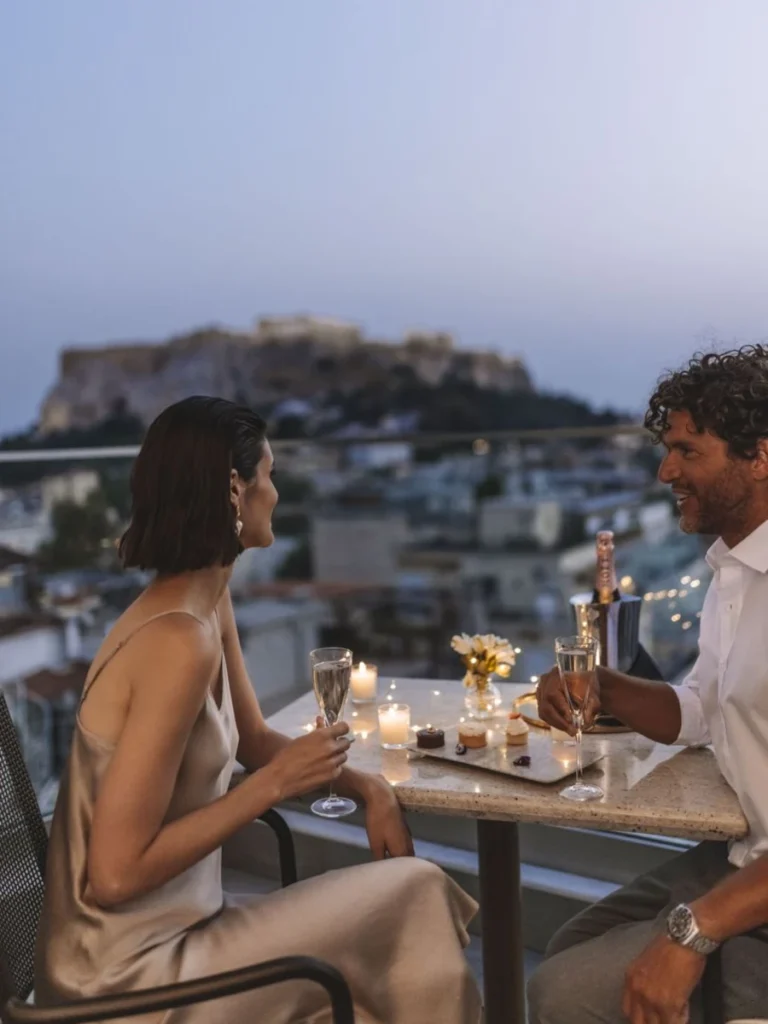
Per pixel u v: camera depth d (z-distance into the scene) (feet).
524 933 8.64
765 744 4.98
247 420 5.37
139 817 4.61
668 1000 4.61
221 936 4.96
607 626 6.75
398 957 5.16
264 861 9.60
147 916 4.84
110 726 4.83
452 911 5.43
